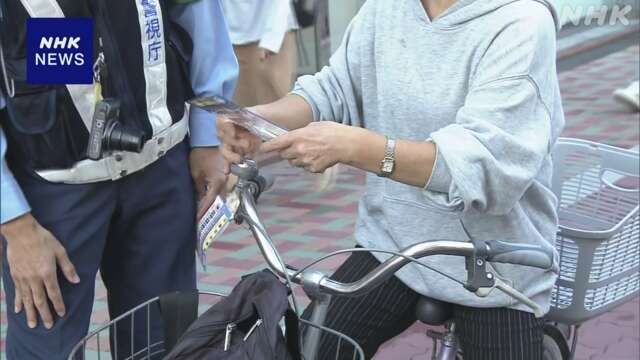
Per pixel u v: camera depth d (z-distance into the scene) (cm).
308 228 512
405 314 215
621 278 247
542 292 204
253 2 523
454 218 196
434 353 220
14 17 191
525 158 179
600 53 1001
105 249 230
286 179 597
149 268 228
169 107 218
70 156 201
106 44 200
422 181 179
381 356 373
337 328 210
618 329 396
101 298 421
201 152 230
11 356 218
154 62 210
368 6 210
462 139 176
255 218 182
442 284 199
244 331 165
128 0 202
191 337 163
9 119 199
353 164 179
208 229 196
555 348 238
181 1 220
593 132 699
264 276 165
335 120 218
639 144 664
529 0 184
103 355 352
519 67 180
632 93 754
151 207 222
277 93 549
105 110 194
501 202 180
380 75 202
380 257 210
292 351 163
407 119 198
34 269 202
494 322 200
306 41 711
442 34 190
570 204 300
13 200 195
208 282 440
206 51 227
